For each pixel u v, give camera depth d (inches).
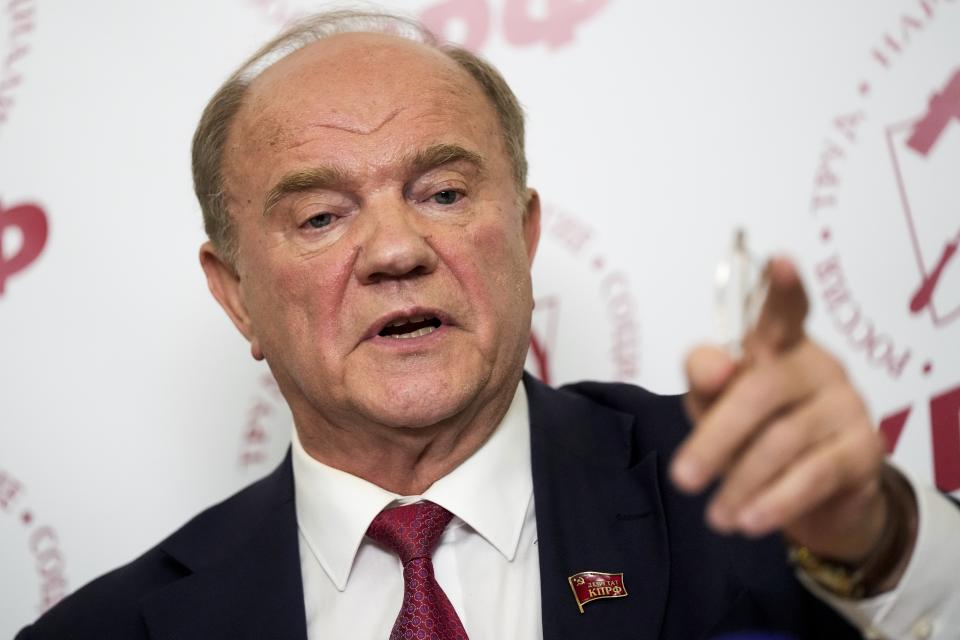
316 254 94.0
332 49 100.1
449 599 94.5
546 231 137.3
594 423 106.8
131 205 140.2
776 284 50.1
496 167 98.2
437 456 98.4
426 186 94.4
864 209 133.1
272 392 140.4
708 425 50.6
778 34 135.3
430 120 94.6
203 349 139.9
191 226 139.9
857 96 134.1
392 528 96.2
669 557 92.3
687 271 135.2
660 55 136.8
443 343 91.1
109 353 139.8
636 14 137.3
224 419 139.9
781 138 134.6
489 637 94.3
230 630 95.1
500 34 138.2
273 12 140.0
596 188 136.9
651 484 97.3
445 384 90.2
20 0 141.2
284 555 99.6
